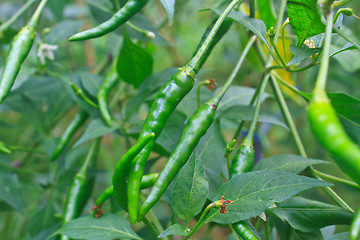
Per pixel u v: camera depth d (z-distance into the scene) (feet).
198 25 3.13
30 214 2.33
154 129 1.13
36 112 1.90
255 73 2.63
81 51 2.66
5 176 1.72
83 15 2.51
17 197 1.71
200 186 1.18
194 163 1.19
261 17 1.59
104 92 1.59
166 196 1.30
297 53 1.19
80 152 2.39
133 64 1.57
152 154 3.38
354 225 0.97
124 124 1.58
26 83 1.88
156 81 1.57
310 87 2.28
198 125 1.14
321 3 1.10
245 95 1.64
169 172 1.11
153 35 1.47
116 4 1.48
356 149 0.88
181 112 1.48
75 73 1.69
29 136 2.52
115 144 2.50
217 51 3.14
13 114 2.86
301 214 1.23
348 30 1.63
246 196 1.14
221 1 1.59
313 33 1.20
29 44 1.24
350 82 2.40
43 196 2.33
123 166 1.09
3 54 2.06
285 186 1.13
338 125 0.90
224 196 1.16
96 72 2.00
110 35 1.89
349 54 1.54
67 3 2.53
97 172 1.65
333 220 1.21
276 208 1.24
